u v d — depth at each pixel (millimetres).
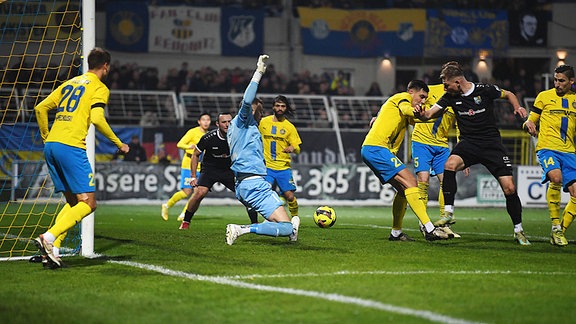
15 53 33188
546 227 21734
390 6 45250
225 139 18938
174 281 10586
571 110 16172
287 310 8547
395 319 8078
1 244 16109
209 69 40312
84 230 13656
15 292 9883
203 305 8883
